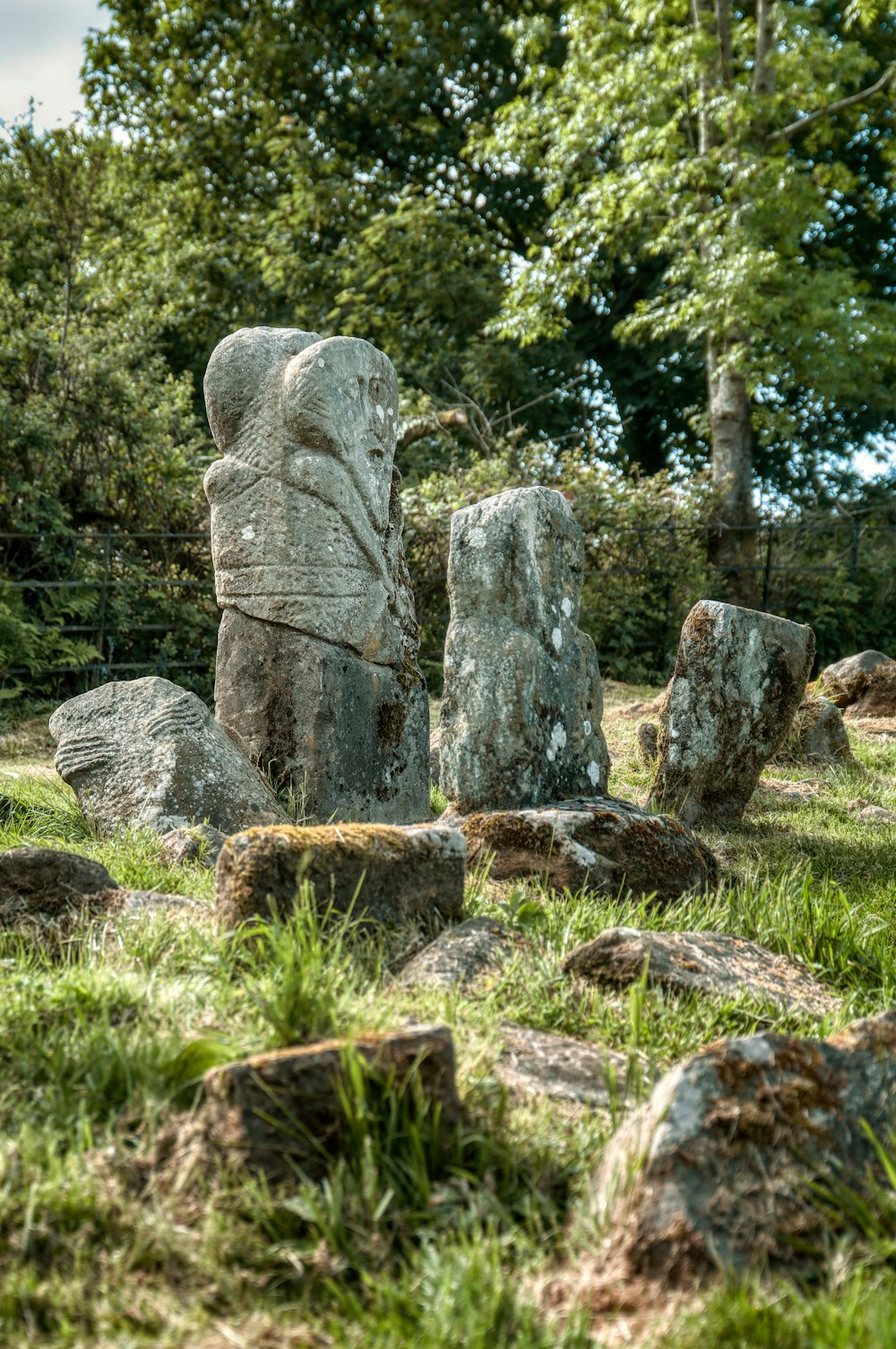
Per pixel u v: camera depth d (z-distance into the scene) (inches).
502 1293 82.0
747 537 699.4
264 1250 87.1
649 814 215.3
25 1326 79.7
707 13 695.7
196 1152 94.3
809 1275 87.0
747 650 283.4
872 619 706.8
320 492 252.5
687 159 690.8
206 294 869.8
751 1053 98.2
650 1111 95.6
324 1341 80.1
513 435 663.1
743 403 718.5
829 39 681.6
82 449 522.0
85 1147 96.8
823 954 165.5
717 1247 86.3
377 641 262.7
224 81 919.0
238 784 235.0
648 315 708.0
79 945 142.0
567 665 242.5
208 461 579.5
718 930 173.9
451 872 155.0
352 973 128.4
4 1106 102.7
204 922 146.5
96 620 490.6
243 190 943.0
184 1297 83.3
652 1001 136.3
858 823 293.6
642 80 671.1
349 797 257.1
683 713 283.0
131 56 919.0
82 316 559.2
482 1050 114.9
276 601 253.4
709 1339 78.4
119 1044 108.8
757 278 640.4
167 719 237.3
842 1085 99.7
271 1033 110.2
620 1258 86.9
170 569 527.5
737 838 269.7
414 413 695.1
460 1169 97.1
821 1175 93.2
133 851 199.5
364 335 900.6
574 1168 100.0
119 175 719.1
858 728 442.0
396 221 831.1
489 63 942.4
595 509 623.2
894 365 741.3
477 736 228.2
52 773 338.3
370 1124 95.7
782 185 641.6
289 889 139.8
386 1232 90.0
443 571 585.0
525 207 973.8
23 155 543.5
